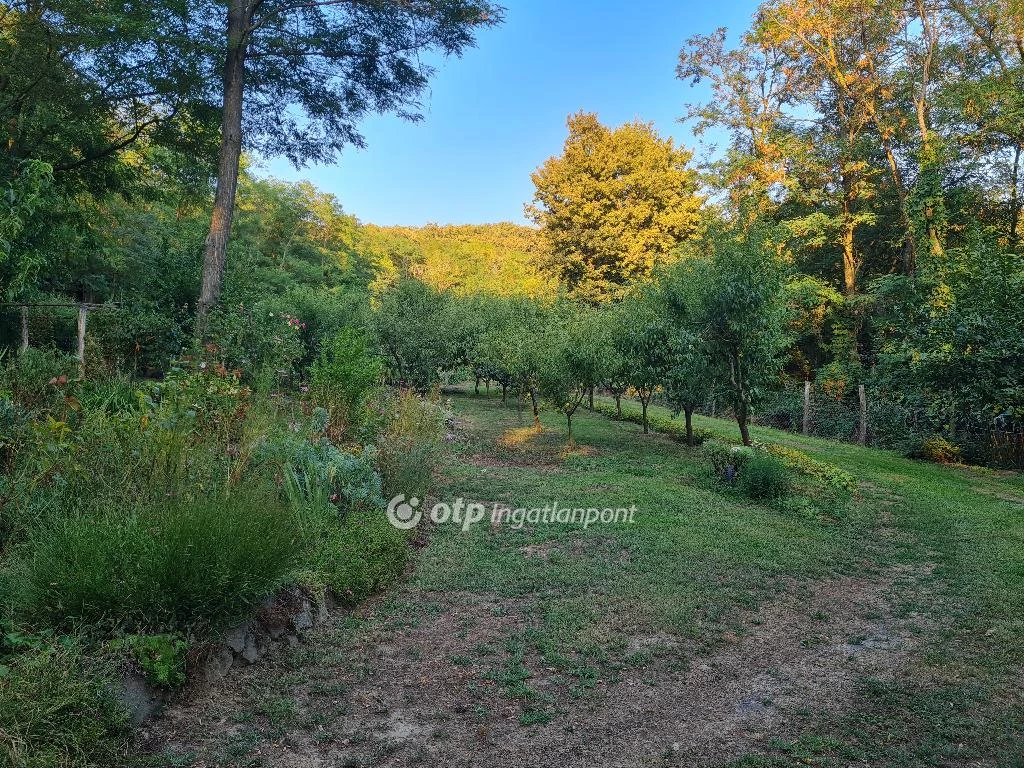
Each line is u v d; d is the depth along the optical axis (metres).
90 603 3.08
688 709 3.35
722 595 4.97
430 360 17.88
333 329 17.53
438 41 13.55
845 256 24.39
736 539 6.42
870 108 22.22
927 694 3.54
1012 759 2.90
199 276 13.79
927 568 5.95
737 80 24.41
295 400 8.28
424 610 4.57
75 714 2.64
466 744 2.97
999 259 12.60
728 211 24.38
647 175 32.72
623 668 3.78
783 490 8.35
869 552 6.37
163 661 3.05
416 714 3.22
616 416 17.19
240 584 3.46
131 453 4.39
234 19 11.77
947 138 19.12
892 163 22.11
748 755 2.91
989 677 3.77
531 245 38.78
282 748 2.88
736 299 9.75
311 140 15.07
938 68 20.69
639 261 31.58
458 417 15.91
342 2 12.73
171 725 2.99
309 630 4.08
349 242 48.97
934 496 9.22
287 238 41.56
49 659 2.73
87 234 14.85
